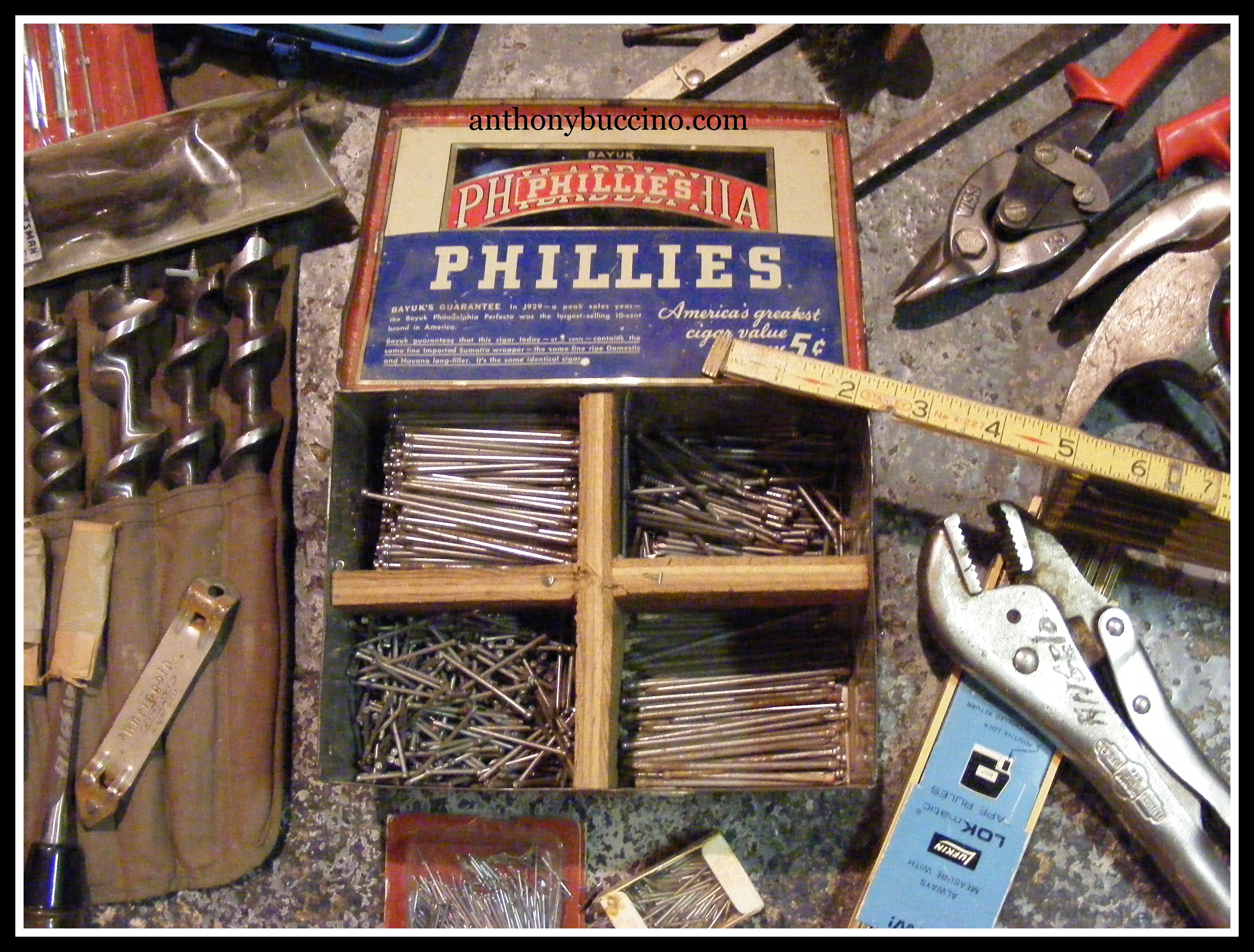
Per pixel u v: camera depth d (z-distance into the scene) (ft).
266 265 1.49
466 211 1.47
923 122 1.56
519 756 1.40
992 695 1.38
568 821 1.42
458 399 1.40
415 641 1.43
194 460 1.43
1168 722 1.33
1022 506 1.44
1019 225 1.47
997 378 1.52
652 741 1.40
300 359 1.54
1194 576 1.46
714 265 1.44
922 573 1.37
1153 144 1.50
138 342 1.47
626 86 1.63
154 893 1.38
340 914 1.42
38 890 1.34
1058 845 1.40
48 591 1.41
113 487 1.42
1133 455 1.30
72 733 1.37
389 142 1.51
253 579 1.40
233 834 1.38
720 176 1.48
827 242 1.45
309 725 1.45
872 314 1.54
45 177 1.49
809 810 1.42
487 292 1.43
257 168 1.53
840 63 1.60
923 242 1.56
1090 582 1.42
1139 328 1.40
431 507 1.43
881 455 1.49
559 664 1.41
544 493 1.43
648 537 1.47
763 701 1.40
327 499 1.49
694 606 1.35
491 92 1.63
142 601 1.40
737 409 1.42
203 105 1.52
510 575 1.30
